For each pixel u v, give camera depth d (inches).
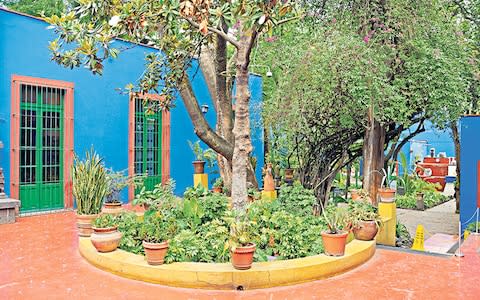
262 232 213.9
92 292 174.7
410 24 294.5
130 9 191.3
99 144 406.6
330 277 195.2
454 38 311.0
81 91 393.1
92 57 200.1
